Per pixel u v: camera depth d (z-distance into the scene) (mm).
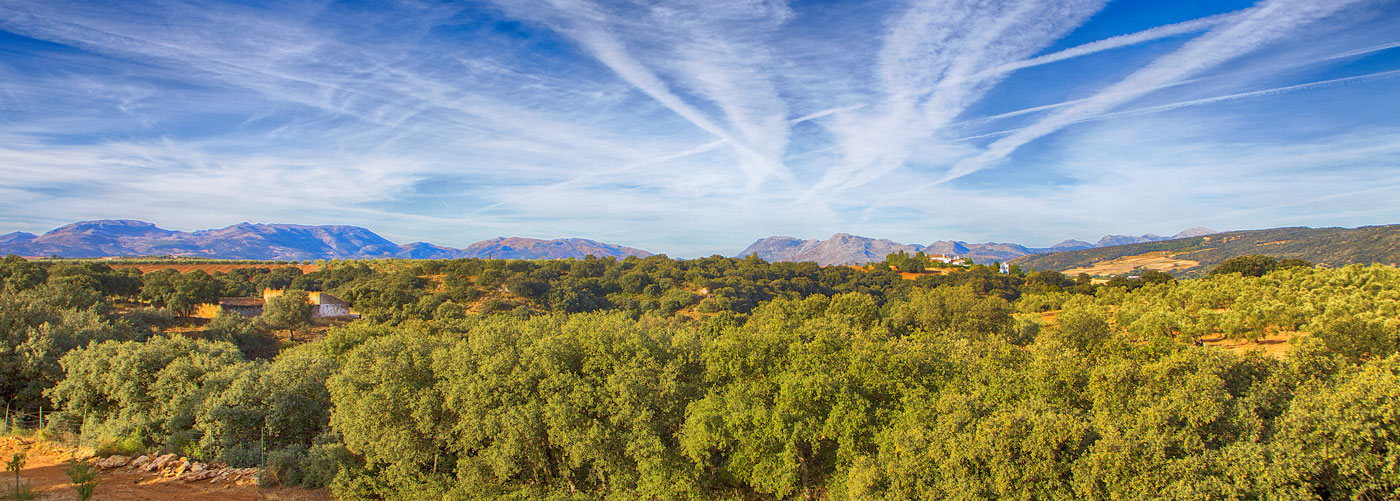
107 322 48219
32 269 88438
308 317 86188
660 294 145000
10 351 35156
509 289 123750
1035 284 155000
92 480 16641
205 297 94250
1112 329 58906
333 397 25609
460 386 23312
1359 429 16641
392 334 31109
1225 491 16250
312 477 23547
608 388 23328
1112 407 19828
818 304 76625
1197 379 19359
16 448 23703
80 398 29062
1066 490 17750
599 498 23859
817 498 23594
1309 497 16156
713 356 25688
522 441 23156
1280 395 19797
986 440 18094
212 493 20391
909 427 20547
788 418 21938
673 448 23703
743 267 183000
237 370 30234
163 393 28141
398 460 23688
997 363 24266
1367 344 33969
